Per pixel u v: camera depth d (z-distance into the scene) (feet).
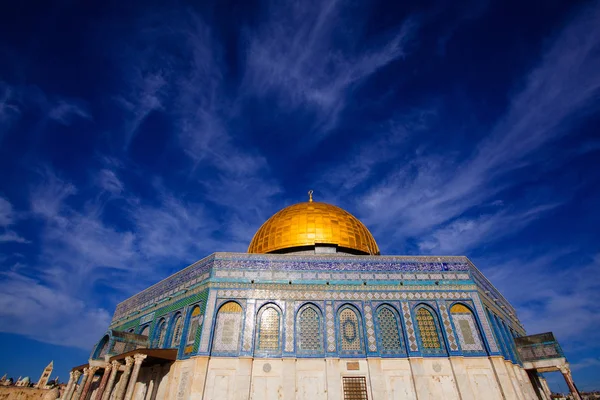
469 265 81.82
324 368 68.39
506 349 78.07
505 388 66.39
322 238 96.63
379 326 73.26
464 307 75.92
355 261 80.18
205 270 79.10
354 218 108.99
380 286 77.20
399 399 65.92
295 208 107.55
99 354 79.92
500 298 97.76
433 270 79.97
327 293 75.92
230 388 64.95
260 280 76.54
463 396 65.46
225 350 68.49
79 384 85.25
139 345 81.76
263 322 72.84
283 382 66.33
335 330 71.92
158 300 90.02
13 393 148.25
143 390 78.28
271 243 98.99
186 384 65.77
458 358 69.05
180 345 73.00
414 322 73.36
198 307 75.41
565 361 78.74
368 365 68.49
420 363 68.74
